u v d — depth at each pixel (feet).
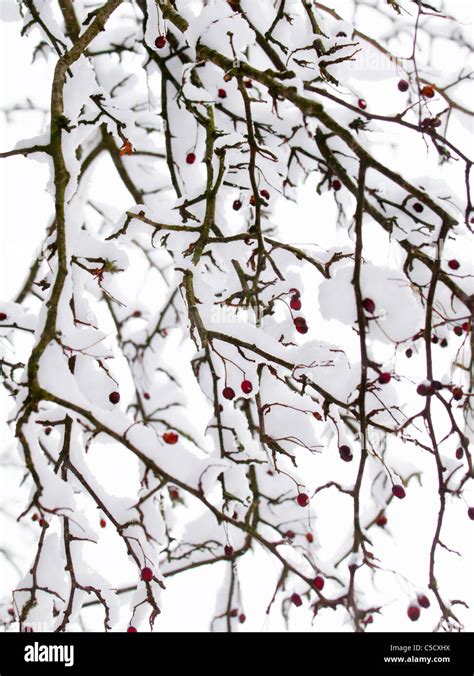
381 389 7.07
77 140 7.91
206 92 8.34
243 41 7.80
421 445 6.72
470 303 6.94
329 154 8.36
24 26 8.54
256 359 7.49
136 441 6.15
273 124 9.02
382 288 6.95
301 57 8.53
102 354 6.22
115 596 7.22
